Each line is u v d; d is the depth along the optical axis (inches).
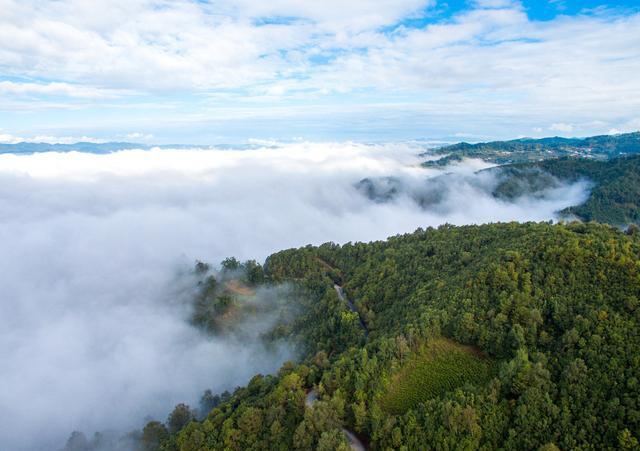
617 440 2603.3
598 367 2989.7
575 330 3272.6
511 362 3216.0
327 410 3363.7
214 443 3656.5
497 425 2933.1
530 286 3912.4
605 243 3991.1
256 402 4035.4
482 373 3499.0
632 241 4109.3
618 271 3627.0
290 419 3607.3
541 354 3270.2
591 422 2731.3
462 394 3142.2
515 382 3097.9
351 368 3764.8
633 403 2687.0
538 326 3604.8
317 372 4217.5
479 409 3021.7
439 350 3838.6
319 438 3211.1
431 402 3176.7
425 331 3922.2
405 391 3506.4
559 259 4025.6
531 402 2933.1
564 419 2795.3
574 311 3533.5
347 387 3659.0
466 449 2822.3
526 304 3759.8
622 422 2662.4
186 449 3720.5
